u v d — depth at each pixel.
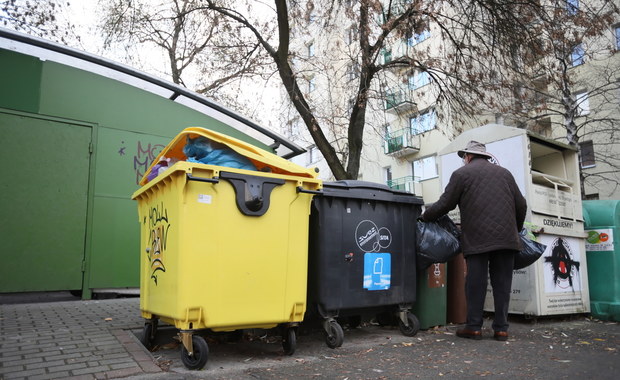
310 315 4.13
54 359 3.09
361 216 4.12
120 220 6.74
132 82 7.07
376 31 9.27
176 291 3.04
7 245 5.93
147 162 7.08
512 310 5.45
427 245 4.38
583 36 9.12
